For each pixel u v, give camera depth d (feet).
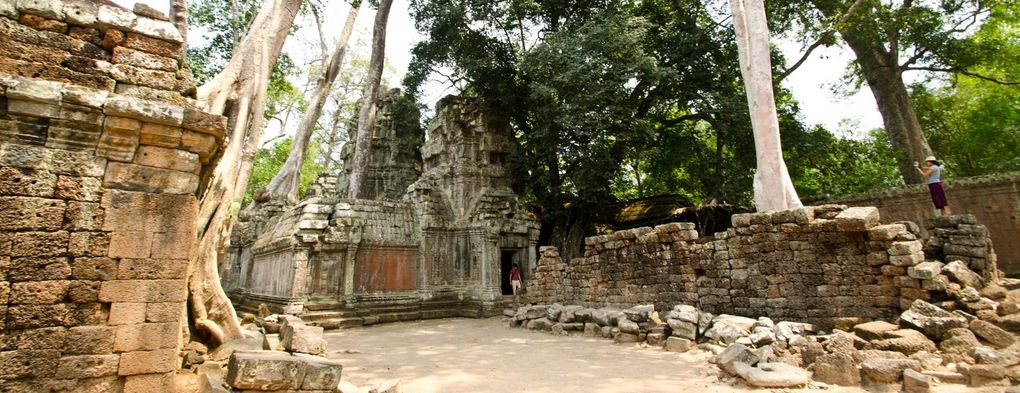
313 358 19.77
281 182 80.64
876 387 21.15
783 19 68.28
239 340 24.90
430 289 66.54
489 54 73.41
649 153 66.03
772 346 26.55
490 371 28.14
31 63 15.33
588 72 59.93
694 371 26.16
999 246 43.47
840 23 59.06
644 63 61.16
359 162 78.28
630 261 45.83
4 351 13.67
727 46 72.28
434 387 24.36
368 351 36.70
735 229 36.91
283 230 62.80
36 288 14.30
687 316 33.47
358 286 60.64
